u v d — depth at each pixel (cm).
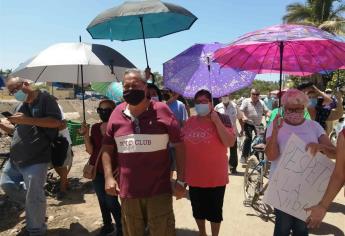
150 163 348
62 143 524
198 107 430
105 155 375
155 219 353
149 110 350
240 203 661
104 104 483
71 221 575
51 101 505
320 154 352
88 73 527
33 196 496
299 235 374
